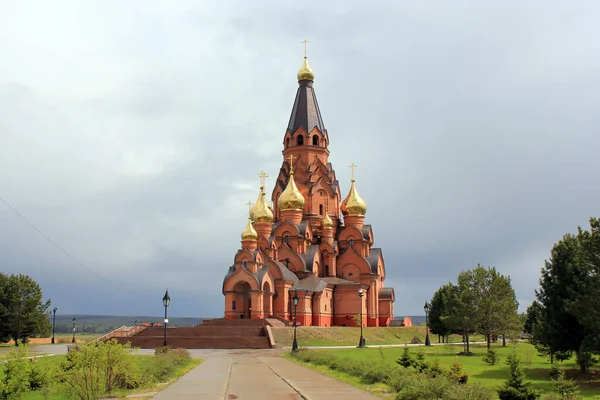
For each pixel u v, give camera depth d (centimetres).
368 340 8025
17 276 8475
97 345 2770
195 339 6850
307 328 7831
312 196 10012
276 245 9488
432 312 8806
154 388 2769
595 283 3856
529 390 2691
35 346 7656
